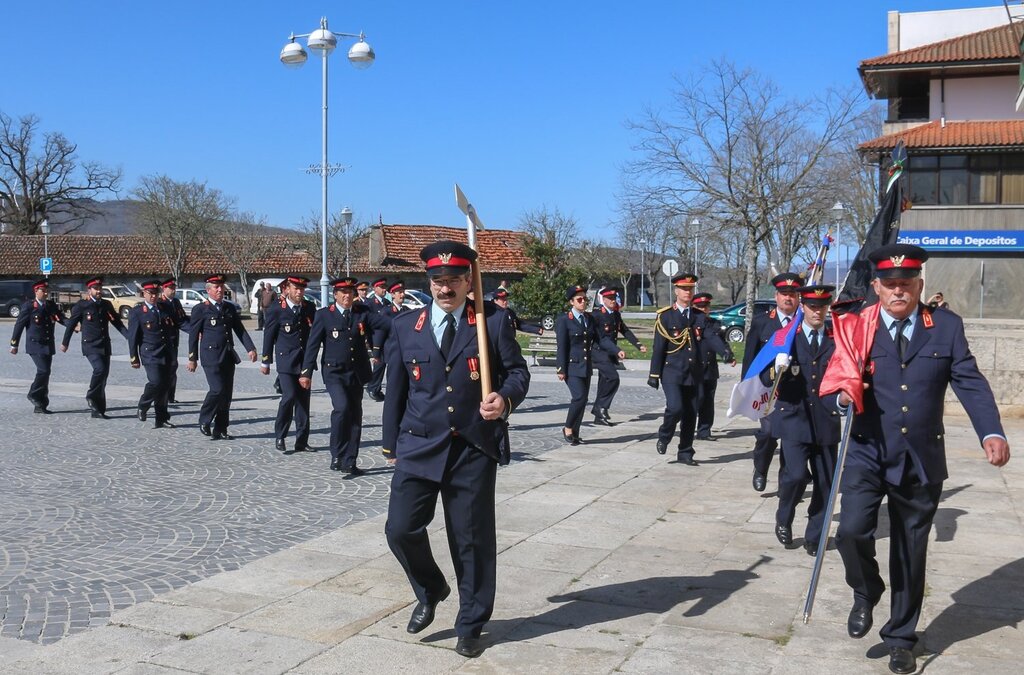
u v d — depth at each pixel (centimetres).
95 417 1393
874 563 495
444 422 484
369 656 484
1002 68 3488
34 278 5753
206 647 496
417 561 498
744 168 3794
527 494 868
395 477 495
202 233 5766
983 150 3338
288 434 1240
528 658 482
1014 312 3412
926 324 472
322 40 2370
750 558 659
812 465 678
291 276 1102
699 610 551
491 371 495
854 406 476
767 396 707
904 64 3516
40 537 725
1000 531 726
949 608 552
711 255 5962
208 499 862
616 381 1328
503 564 645
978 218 3416
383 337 1048
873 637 507
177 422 1355
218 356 1189
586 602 566
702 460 1046
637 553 672
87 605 570
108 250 5984
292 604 563
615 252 6769
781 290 770
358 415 986
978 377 462
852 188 4197
